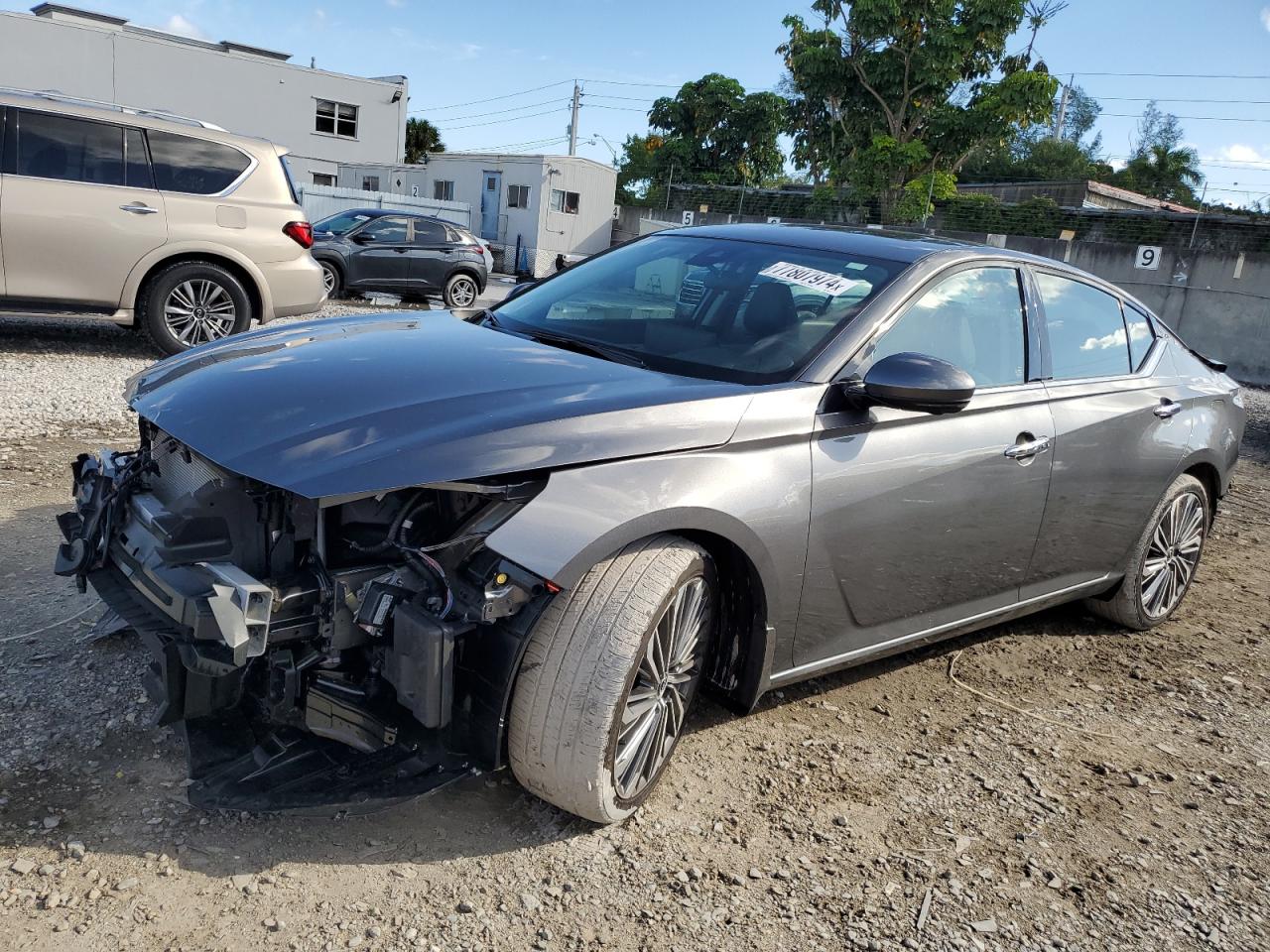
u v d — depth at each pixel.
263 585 2.31
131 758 2.76
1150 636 4.82
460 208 27.59
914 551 3.35
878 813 2.99
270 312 9.20
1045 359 3.95
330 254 15.77
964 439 3.44
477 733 2.50
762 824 2.86
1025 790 3.23
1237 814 3.24
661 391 2.84
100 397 7.03
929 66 21.61
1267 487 8.69
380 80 34.97
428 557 2.45
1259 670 4.50
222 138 8.77
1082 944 2.52
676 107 33.00
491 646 2.47
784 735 3.39
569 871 2.54
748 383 3.06
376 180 33.38
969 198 21.75
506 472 2.42
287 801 2.38
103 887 2.29
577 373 2.96
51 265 8.05
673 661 2.77
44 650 3.28
